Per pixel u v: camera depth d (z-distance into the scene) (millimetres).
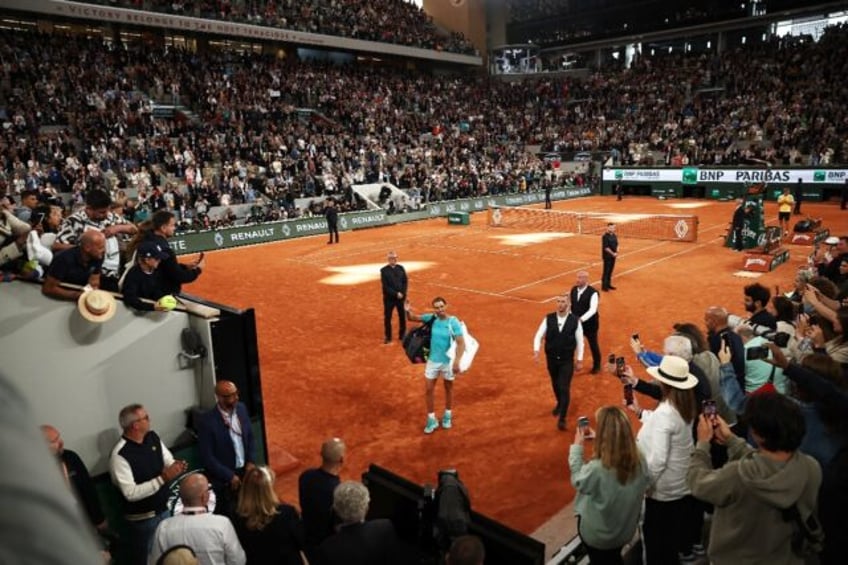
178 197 28422
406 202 36094
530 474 7797
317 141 38375
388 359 12000
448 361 8797
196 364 6324
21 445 533
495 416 9430
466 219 32750
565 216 31781
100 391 5797
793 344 6527
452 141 46531
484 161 45094
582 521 4719
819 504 4184
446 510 4703
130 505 5520
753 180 38844
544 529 6637
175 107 36750
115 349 5836
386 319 12969
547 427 9039
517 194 40781
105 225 7125
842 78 43906
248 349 6707
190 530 4547
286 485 7766
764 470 3510
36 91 31672
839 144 38500
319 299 17016
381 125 44469
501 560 4570
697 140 44750
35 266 5898
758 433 3508
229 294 17906
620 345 12453
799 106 43062
